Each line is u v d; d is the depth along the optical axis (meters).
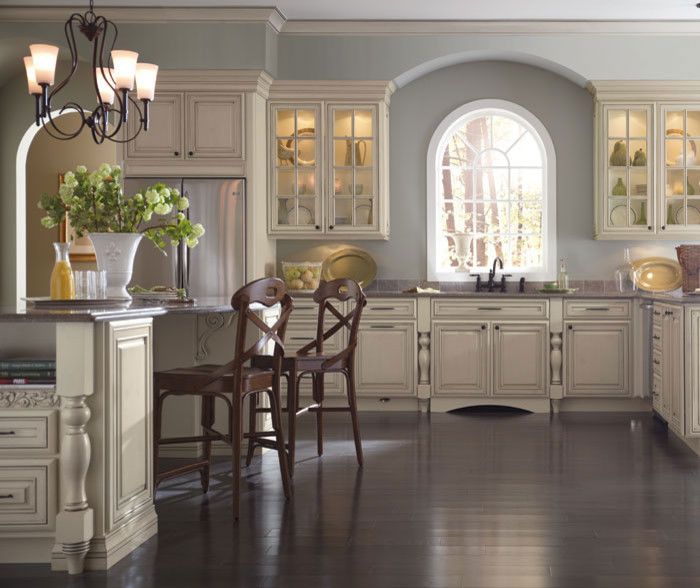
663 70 7.21
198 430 5.42
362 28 7.25
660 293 6.80
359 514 4.09
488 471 4.98
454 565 3.35
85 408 3.29
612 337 7.09
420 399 7.23
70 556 3.26
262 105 7.19
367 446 5.74
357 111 7.37
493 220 7.92
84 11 6.89
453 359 7.16
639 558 3.43
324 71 7.29
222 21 6.91
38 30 6.95
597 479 4.76
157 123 6.94
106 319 3.31
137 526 3.64
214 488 4.62
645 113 7.27
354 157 7.35
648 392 7.04
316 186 7.34
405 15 7.07
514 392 7.14
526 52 7.28
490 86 7.72
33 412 3.34
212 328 5.24
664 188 7.25
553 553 3.49
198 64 6.91
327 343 7.20
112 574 3.28
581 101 7.66
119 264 4.43
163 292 5.06
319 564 3.38
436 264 7.79
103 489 3.34
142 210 4.45
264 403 5.64
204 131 6.93
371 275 7.78
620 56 7.23
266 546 3.61
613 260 7.66
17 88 7.80
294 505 4.25
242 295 4.02
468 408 7.38
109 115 7.04
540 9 6.90
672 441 5.86
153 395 4.20
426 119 7.78
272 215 7.35
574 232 7.68
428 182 7.76
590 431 6.25
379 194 7.36
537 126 7.70
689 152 7.27
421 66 7.36
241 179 6.91
